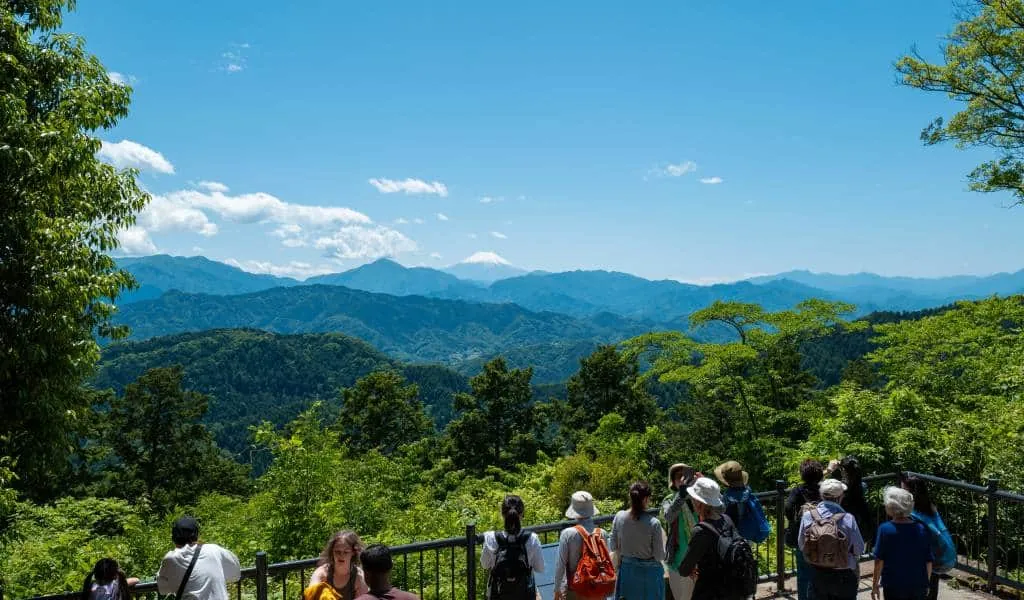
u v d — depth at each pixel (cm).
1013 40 1605
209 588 480
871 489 1026
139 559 1142
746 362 2638
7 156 843
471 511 1456
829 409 2297
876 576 523
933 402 1723
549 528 587
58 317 912
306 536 1216
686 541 562
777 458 2341
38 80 993
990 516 707
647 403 5497
